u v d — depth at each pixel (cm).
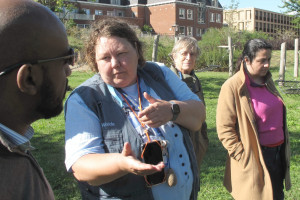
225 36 2589
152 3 5391
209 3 5816
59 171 468
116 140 166
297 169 480
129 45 175
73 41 1831
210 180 447
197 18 5453
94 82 181
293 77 1786
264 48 282
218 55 2202
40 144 600
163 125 178
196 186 193
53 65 111
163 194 172
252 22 5991
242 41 2608
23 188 107
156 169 130
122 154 138
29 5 105
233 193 292
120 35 173
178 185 176
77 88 179
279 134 288
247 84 290
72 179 442
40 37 104
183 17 5244
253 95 288
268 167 289
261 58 281
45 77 109
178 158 179
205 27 5609
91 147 159
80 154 155
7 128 106
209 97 1138
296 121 799
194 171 189
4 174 100
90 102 171
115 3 5512
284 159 294
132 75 177
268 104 285
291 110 945
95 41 177
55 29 110
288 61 2561
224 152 558
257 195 276
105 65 173
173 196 175
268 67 285
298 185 429
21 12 102
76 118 166
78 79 1504
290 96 1177
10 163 103
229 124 286
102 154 150
